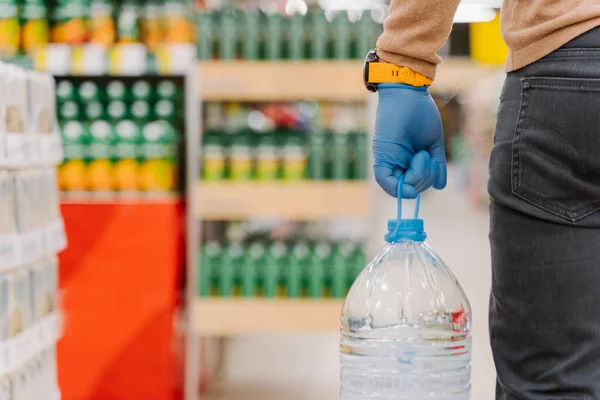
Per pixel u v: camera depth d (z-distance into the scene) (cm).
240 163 339
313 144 338
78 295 323
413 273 158
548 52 128
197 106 337
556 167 128
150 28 355
